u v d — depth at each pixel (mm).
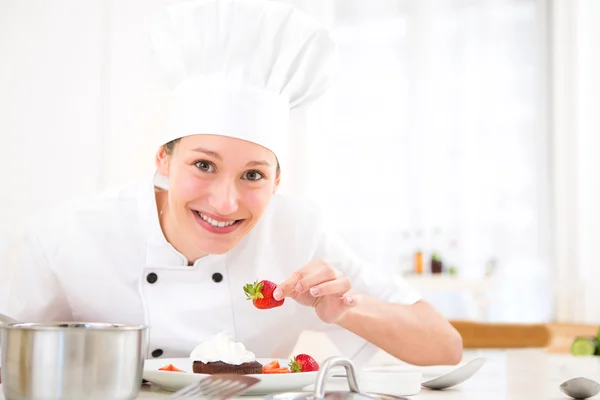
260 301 1096
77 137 2717
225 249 1159
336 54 1219
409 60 4590
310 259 1462
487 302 4203
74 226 1347
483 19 4527
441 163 4520
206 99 1104
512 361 1396
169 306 1302
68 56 2719
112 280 1345
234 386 734
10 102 2684
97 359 703
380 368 1007
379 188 4547
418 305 1413
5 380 716
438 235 4441
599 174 4434
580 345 1692
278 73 1152
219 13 1129
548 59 4527
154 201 1316
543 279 4406
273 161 1153
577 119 4449
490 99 4512
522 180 4469
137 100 2742
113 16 2729
